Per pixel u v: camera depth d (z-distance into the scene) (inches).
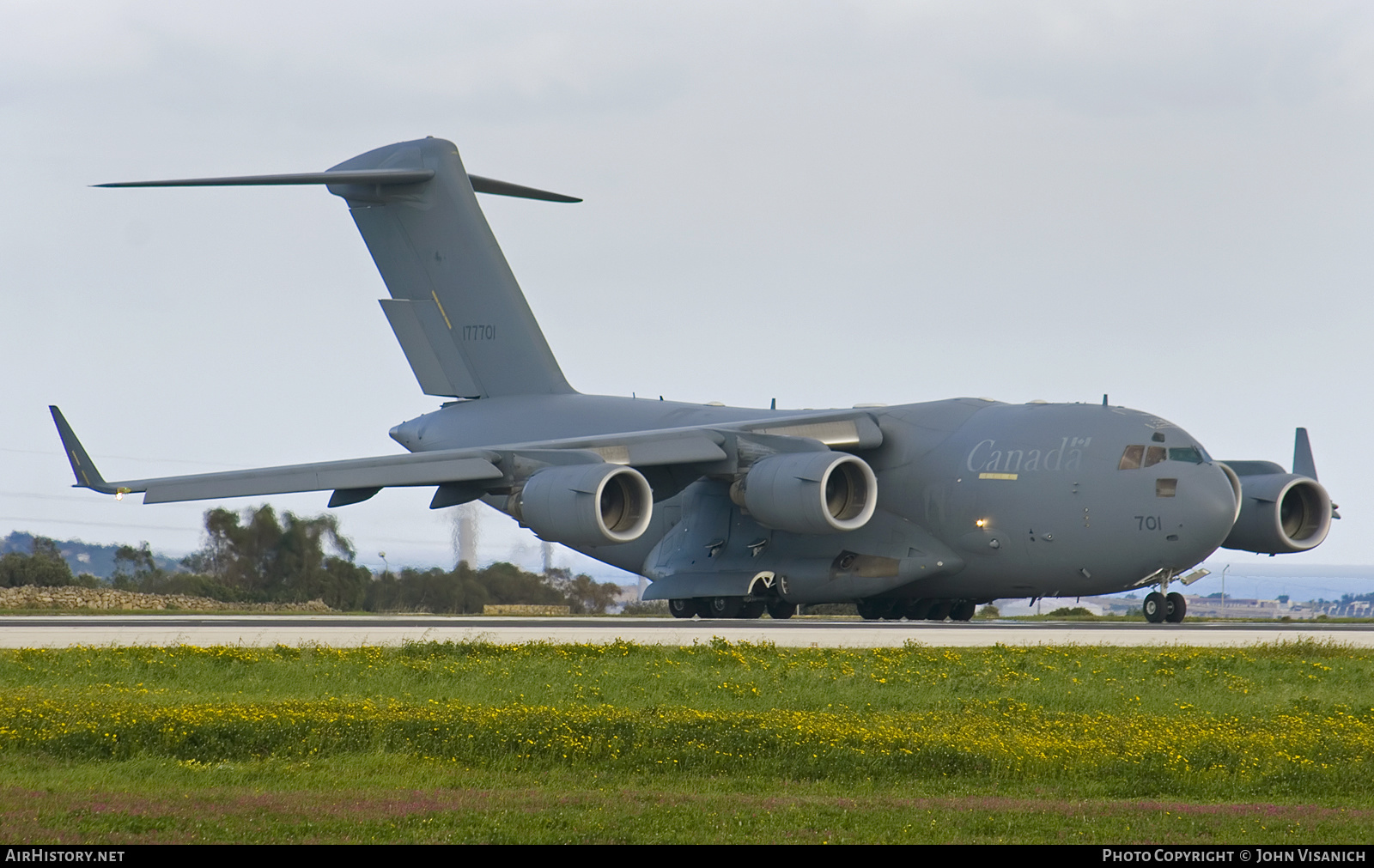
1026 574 4158.5
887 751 1766.7
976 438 4266.7
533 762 1732.3
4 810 1405.0
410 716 1909.4
